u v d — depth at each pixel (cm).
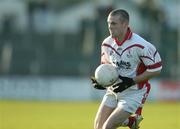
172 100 11431
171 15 13688
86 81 11519
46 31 14188
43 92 11506
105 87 3284
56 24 14700
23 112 8281
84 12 15238
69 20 15088
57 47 13350
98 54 12512
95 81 3309
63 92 11531
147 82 3325
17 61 12250
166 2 13988
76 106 9706
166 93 11419
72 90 11506
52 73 11969
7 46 12838
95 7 13988
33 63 12238
